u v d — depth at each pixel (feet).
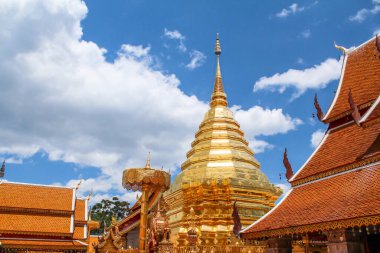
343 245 42.98
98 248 106.22
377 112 47.24
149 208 92.79
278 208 57.31
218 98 137.08
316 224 43.19
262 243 75.10
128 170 62.64
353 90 65.10
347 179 49.14
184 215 102.89
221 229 96.32
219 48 147.02
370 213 36.86
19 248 134.92
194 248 71.31
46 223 147.74
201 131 128.36
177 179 116.37
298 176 59.88
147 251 67.51
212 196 102.53
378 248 46.19
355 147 53.52
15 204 148.97
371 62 66.28
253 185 107.04
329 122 65.57
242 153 119.85
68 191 163.94
